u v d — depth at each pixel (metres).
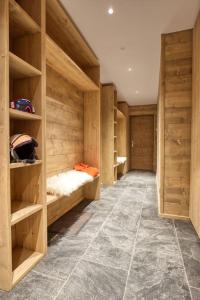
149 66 3.46
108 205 3.14
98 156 3.43
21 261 1.58
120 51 2.92
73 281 1.41
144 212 2.83
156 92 5.23
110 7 1.99
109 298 1.26
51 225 2.37
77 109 3.24
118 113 5.62
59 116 2.66
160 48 2.81
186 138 2.55
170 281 1.42
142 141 7.40
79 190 3.30
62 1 1.89
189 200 2.56
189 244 1.94
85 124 3.48
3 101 1.26
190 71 2.49
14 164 1.35
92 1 1.91
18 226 1.78
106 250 1.81
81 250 1.81
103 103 4.59
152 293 1.30
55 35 2.39
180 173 2.59
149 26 2.33
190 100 2.51
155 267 1.57
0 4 1.26
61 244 1.92
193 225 2.36
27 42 1.67
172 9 2.04
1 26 1.26
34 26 1.57
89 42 2.66
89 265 1.59
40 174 1.68
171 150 2.62
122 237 2.07
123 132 6.52
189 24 2.31
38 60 1.64
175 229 2.28
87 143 3.48
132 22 2.24
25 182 1.73
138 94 5.45
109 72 3.76
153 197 3.61
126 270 1.53
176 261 1.66
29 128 1.70
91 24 2.26
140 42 2.67
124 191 4.07
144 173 6.57
